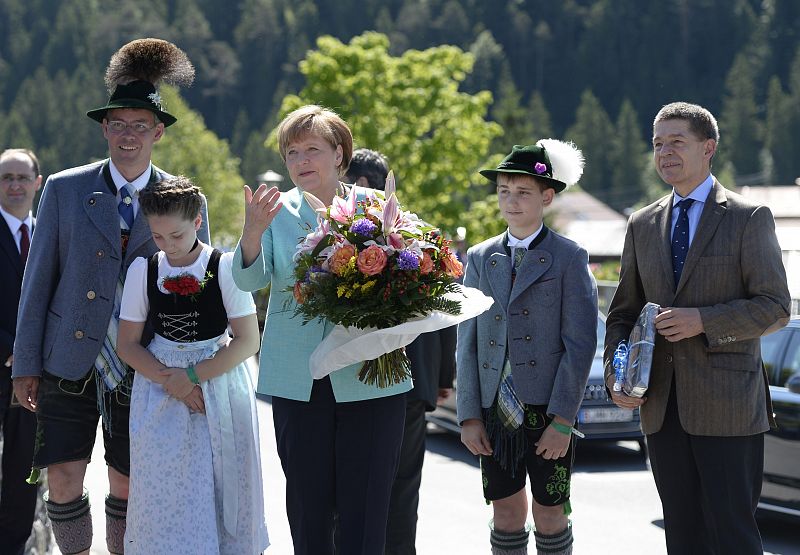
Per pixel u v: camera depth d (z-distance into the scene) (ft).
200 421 20.30
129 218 22.59
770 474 32.78
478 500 38.09
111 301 22.07
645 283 22.07
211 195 382.63
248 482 20.66
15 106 621.72
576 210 483.51
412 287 19.01
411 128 183.93
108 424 22.22
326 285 19.04
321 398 20.24
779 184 572.10
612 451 49.21
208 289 20.57
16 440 26.37
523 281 22.49
